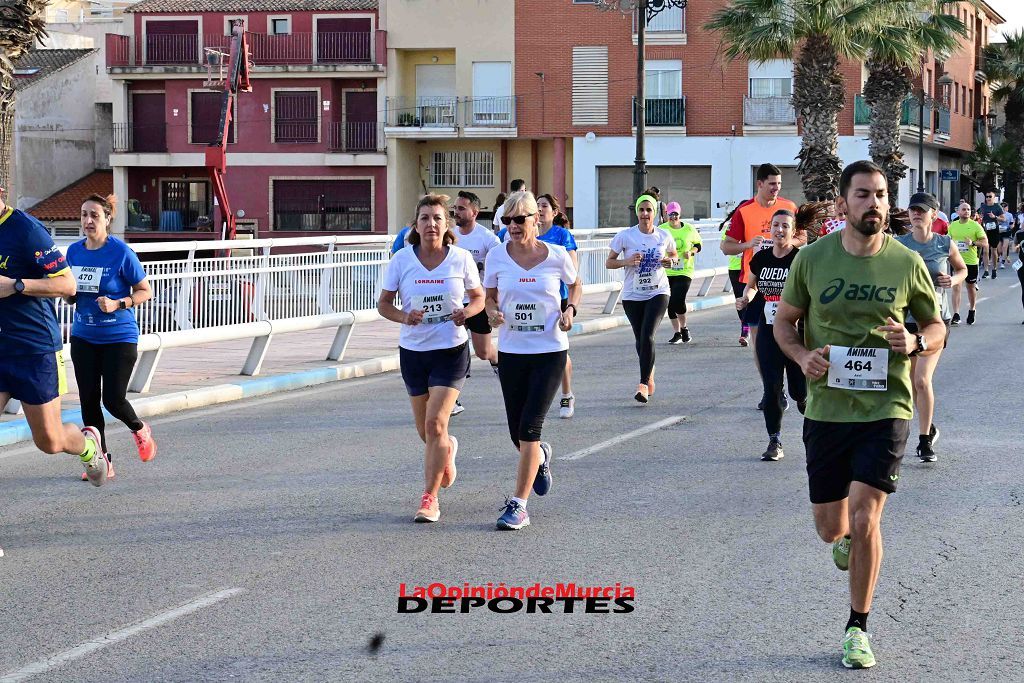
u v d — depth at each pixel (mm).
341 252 18938
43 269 7863
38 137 58969
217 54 51156
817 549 7887
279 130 55688
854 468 5859
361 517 8867
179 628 6379
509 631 6305
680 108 53188
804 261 6035
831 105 39969
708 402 14391
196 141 56469
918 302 5961
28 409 8227
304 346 20000
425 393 9023
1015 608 6676
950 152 70250
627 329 24234
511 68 54375
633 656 5910
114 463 11062
